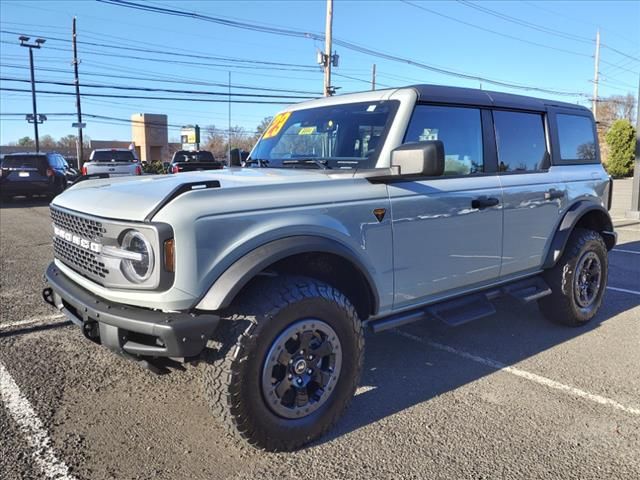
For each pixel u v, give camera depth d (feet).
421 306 12.46
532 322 17.46
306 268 10.63
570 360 14.23
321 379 9.97
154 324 8.39
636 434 10.40
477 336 16.11
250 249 9.06
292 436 9.60
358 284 11.06
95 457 9.50
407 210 11.41
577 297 16.40
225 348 8.93
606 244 18.20
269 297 9.23
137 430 10.44
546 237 15.37
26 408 11.25
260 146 14.89
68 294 10.14
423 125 12.10
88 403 11.54
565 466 9.32
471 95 13.39
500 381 12.87
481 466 9.30
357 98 13.08
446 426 10.69
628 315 18.34
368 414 11.19
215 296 8.63
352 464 9.35
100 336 9.33
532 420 10.94
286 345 9.44
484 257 13.43
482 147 13.66
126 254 8.82
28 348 14.65
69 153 248.11
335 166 11.94
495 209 13.50
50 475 8.95
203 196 8.85
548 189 15.20
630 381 12.89
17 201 59.67
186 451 9.73
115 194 9.78
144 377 12.86
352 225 10.43
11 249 29.58
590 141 17.69
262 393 9.14
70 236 10.70
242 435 9.12
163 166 110.01
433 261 12.14
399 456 9.61
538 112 15.61
